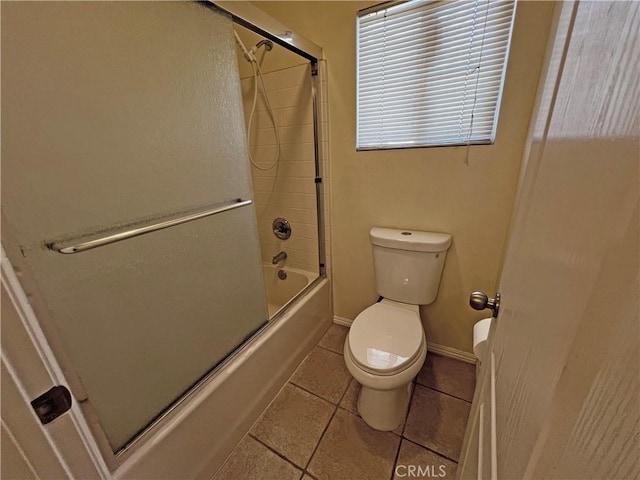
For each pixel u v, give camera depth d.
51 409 0.47
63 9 0.60
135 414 0.84
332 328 1.97
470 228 1.40
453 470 1.10
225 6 0.96
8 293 0.41
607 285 0.19
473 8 1.14
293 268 2.04
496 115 1.22
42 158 0.59
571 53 0.43
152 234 0.83
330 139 1.59
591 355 0.20
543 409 0.27
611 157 0.21
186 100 0.88
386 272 1.50
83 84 0.64
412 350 1.16
